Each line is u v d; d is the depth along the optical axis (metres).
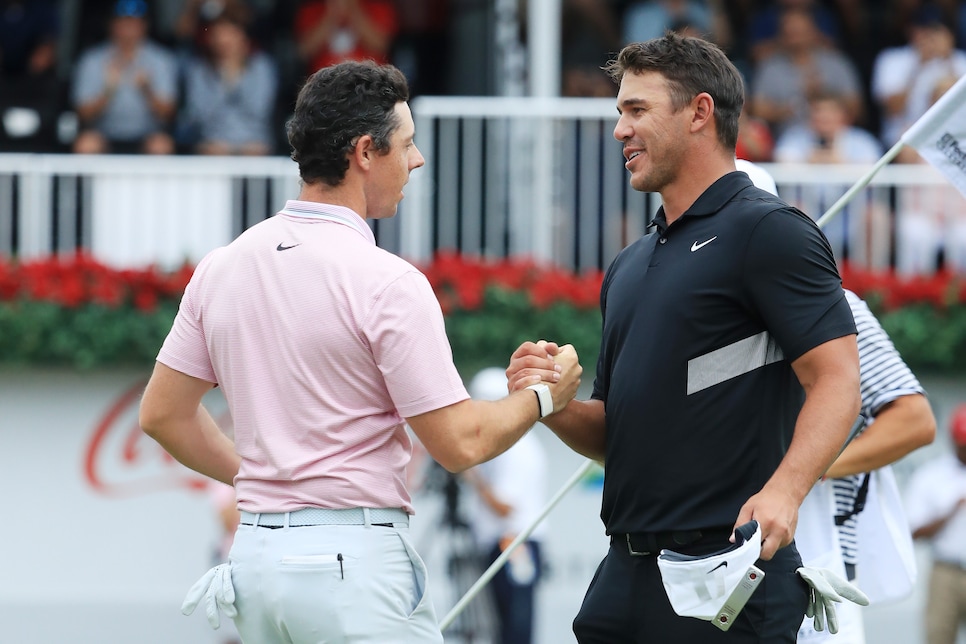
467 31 38.88
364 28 38.34
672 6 38.25
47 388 34.53
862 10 40.41
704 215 13.70
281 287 13.43
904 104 38.16
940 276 33.72
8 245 34.56
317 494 13.21
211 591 13.57
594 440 14.97
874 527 16.94
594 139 34.56
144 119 37.25
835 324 13.07
